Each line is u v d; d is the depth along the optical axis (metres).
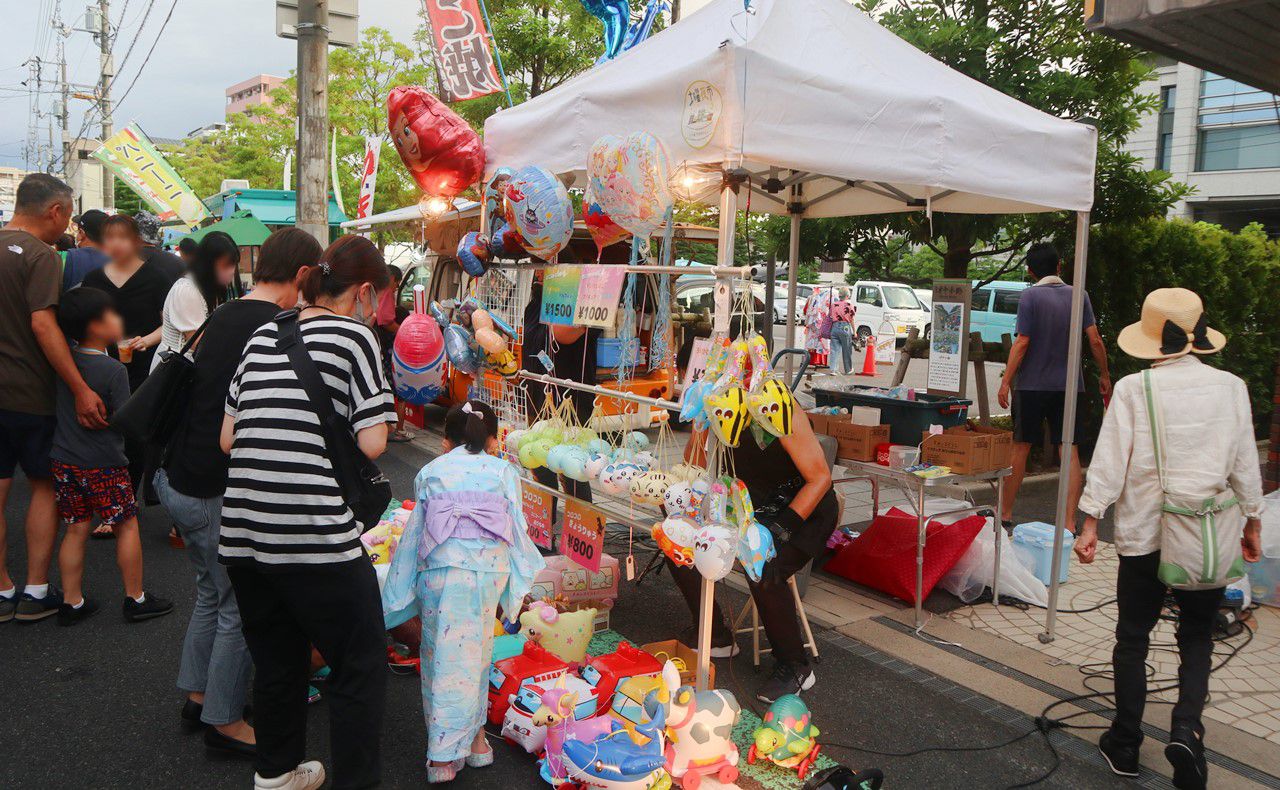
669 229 3.97
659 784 2.78
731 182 3.12
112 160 14.20
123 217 5.45
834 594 5.02
